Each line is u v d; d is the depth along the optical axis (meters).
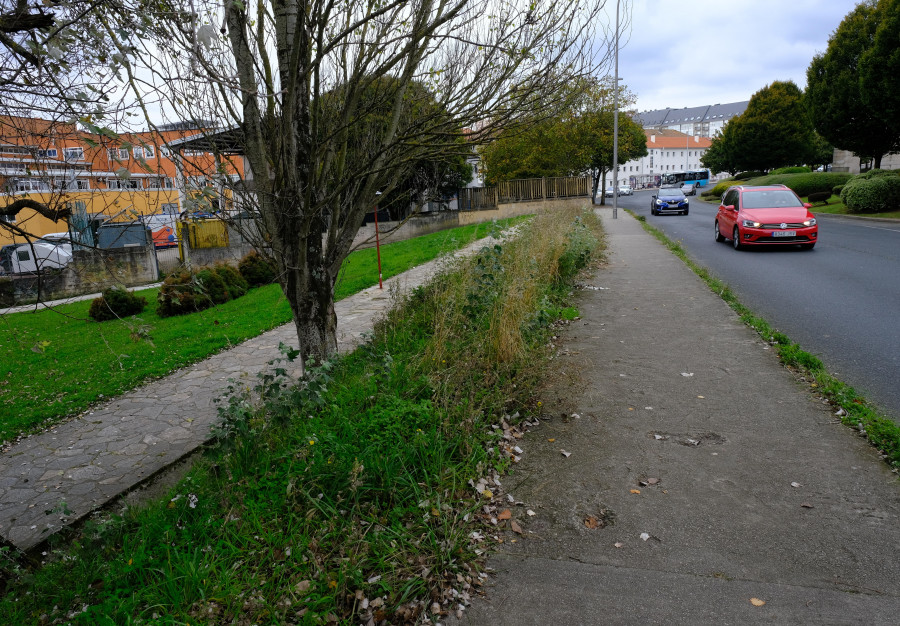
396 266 14.66
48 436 5.78
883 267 11.35
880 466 3.76
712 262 13.38
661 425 4.58
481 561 3.09
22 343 3.95
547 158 35.22
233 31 4.32
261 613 2.64
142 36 3.32
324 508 3.39
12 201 3.66
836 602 2.64
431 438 4.02
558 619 2.64
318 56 4.10
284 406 4.18
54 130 3.42
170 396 6.71
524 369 5.27
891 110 23.41
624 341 6.86
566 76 4.66
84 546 3.40
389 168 4.95
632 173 131.75
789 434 4.29
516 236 10.95
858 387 5.12
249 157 4.68
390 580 2.87
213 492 3.82
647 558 3.04
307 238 5.00
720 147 67.94
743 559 2.98
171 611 2.74
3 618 3.01
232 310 12.48
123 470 4.95
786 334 7.00
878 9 25.78
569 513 3.49
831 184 32.34
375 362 5.34
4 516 4.29
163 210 3.87
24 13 3.07
